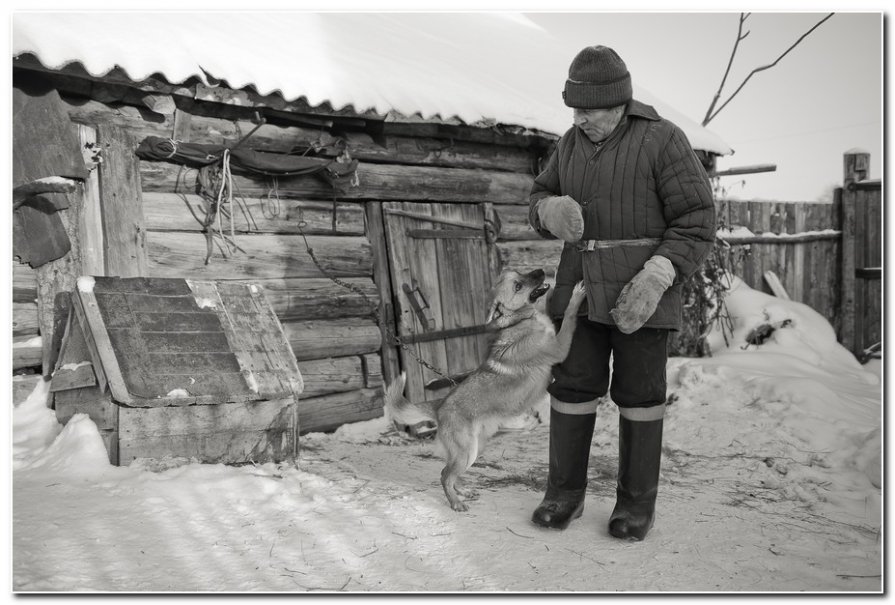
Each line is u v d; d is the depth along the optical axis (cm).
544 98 817
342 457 522
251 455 452
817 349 937
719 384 710
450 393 423
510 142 757
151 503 357
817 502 461
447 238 710
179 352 442
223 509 362
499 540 346
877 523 419
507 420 415
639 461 352
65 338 443
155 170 542
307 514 365
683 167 341
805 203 1094
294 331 608
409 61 725
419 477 469
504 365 405
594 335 365
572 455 367
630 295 328
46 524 319
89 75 468
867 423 602
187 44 533
